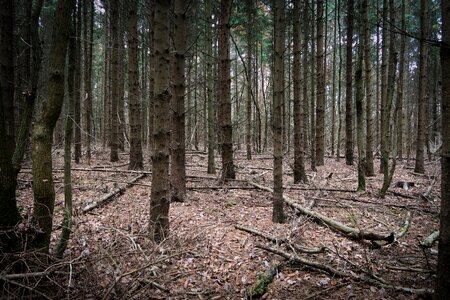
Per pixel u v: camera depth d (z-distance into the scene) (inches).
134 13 421.1
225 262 166.4
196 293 140.1
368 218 240.5
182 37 265.7
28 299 117.3
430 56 660.1
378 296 138.6
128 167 423.8
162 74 182.2
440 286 100.6
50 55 123.8
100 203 253.4
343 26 757.3
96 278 135.5
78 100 441.4
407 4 541.6
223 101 362.6
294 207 252.1
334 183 371.9
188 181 365.1
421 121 432.8
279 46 207.0
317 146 517.3
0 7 136.7
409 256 176.2
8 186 124.6
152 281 141.7
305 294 141.5
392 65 302.8
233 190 320.8
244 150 858.1
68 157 143.8
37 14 126.3
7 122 143.6
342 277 152.6
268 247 178.5
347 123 525.0
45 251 131.6
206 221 223.0
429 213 256.2
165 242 181.2
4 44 138.9
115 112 501.7
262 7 605.6
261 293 140.6
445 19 94.1
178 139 273.7
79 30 396.2
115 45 496.4
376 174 445.1
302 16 596.7
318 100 504.7
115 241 169.8
